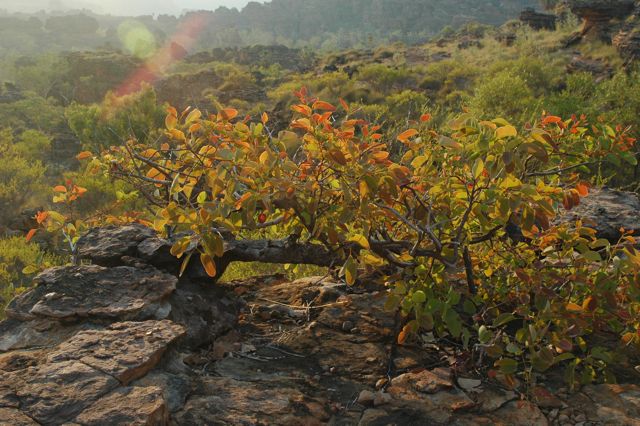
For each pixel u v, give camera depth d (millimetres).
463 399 3107
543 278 3439
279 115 28266
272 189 3377
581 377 3312
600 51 43938
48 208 21922
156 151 4215
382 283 4051
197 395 3025
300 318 4074
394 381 3258
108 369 2877
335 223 3426
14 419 2516
